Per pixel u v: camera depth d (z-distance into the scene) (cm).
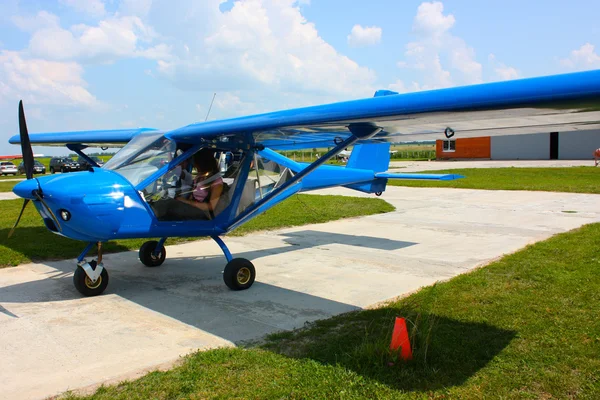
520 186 1780
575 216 1092
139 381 336
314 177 755
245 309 504
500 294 510
